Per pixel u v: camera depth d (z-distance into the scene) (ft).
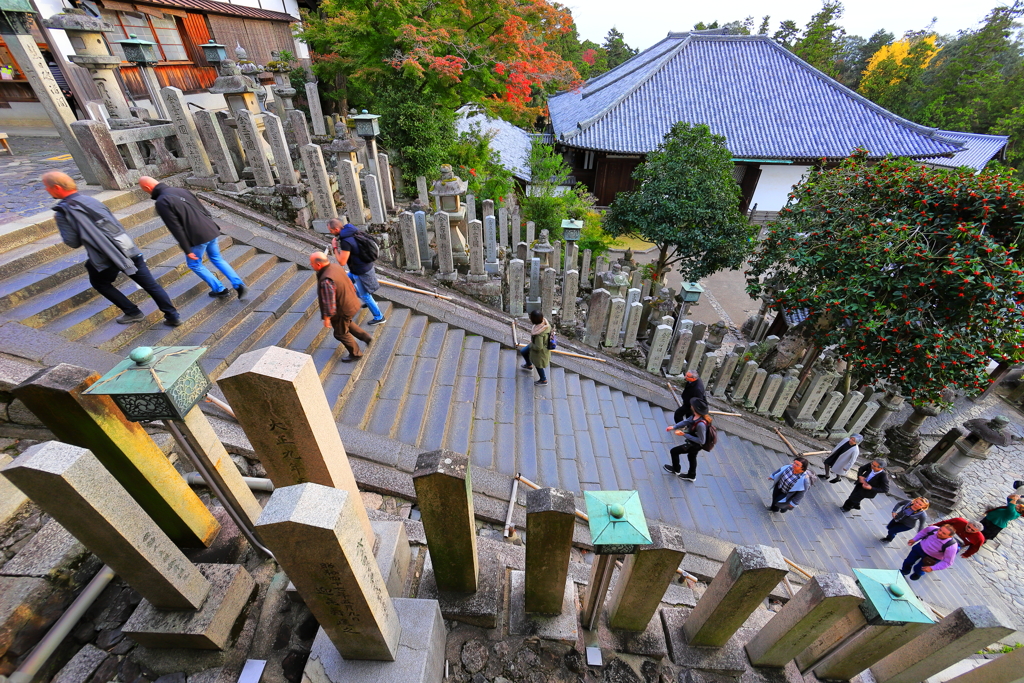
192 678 8.64
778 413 30.48
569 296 28.84
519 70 33.94
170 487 9.20
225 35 43.42
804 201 30.04
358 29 30.81
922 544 21.12
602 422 23.40
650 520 18.81
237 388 7.06
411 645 8.65
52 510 6.50
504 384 22.57
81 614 9.08
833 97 71.97
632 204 46.73
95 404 7.51
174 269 18.01
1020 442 38.83
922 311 23.11
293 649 9.11
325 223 24.31
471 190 36.17
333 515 5.90
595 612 10.29
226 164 23.08
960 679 10.19
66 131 18.99
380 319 20.68
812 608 8.65
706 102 71.72
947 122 105.81
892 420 40.29
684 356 29.45
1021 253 22.15
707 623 9.74
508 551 13.14
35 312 13.78
